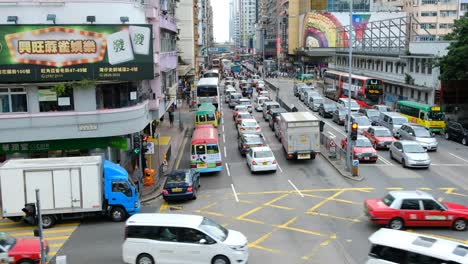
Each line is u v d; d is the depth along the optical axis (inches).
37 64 1010.1
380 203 837.2
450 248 567.8
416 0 4613.7
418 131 1526.8
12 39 991.6
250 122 1674.5
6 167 837.8
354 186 1109.1
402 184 1118.4
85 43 1031.0
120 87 1101.7
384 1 5152.6
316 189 1088.2
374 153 1334.9
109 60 1048.2
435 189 1073.5
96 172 855.7
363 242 764.6
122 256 705.6
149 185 1137.4
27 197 844.6
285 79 4817.9
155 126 1852.9
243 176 1229.1
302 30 5029.5
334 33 4680.1
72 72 1031.0
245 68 7273.6
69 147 1079.6
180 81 2945.4
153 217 689.0
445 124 1790.1
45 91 1040.8
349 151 1229.7
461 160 1373.0
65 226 871.7
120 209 890.1
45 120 1027.9
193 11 3585.1
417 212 804.6
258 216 904.3
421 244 577.9
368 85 2327.8
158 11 1371.8
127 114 1083.9
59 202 852.0
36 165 842.8
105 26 1039.0
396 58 2516.0
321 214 908.6
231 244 655.8
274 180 1178.6
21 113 1027.9
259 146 1425.9
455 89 1980.8
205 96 2226.9
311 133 1327.5
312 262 687.7
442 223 806.5
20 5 1016.9
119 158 1243.2
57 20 1042.7
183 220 679.1
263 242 769.6
